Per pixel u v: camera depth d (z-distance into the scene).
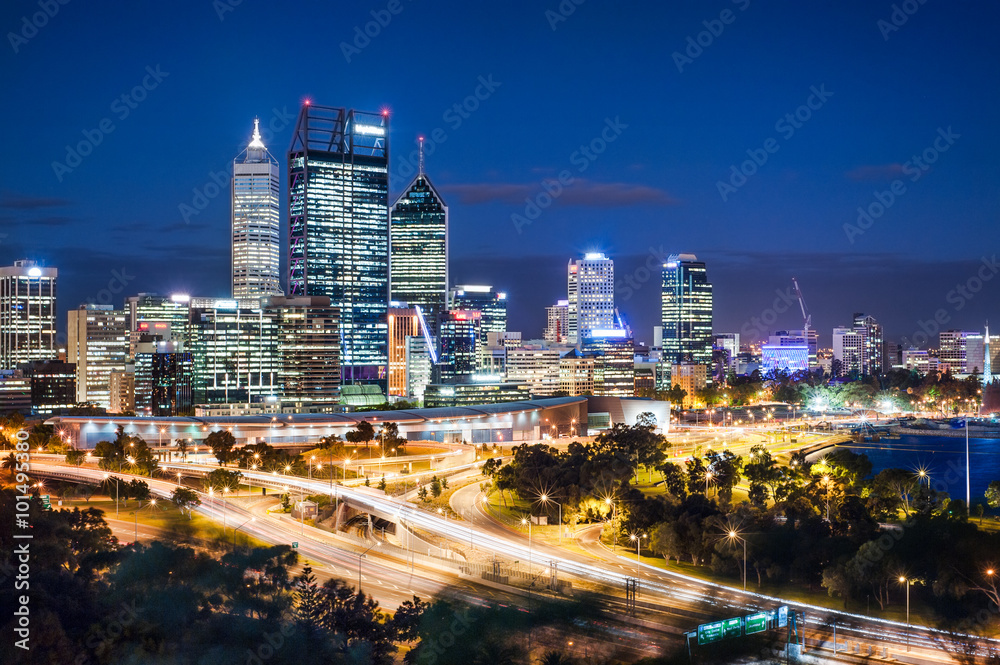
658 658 197.62
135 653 189.50
